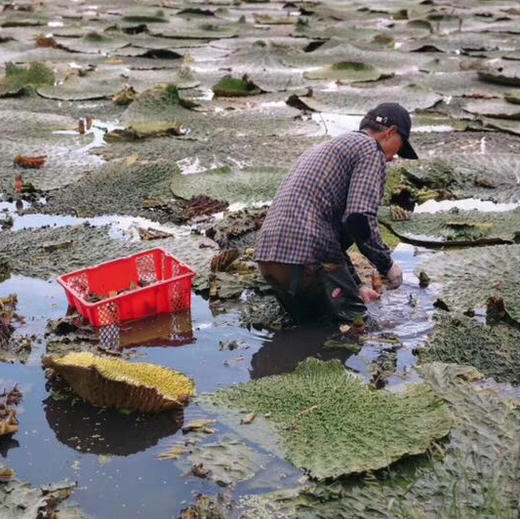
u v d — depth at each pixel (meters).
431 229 5.32
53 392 3.55
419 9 16.77
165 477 3.04
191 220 5.59
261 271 4.15
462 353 3.90
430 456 3.12
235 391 3.57
